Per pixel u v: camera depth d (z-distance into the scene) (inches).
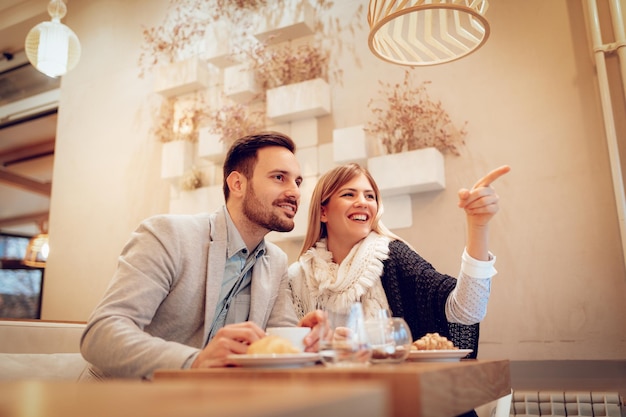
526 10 97.7
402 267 66.2
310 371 28.0
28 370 59.5
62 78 161.9
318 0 119.6
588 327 82.7
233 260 57.9
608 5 91.6
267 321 59.6
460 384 31.0
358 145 103.1
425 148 97.2
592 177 86.5
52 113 175.6
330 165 110.3
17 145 212.7
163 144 135.7
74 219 147.9
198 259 53.9
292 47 120.5
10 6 165.5
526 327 87.0
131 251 51.3
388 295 66.1
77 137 154.0
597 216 85.0
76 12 164.9
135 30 151.0
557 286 86.0
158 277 50.1
